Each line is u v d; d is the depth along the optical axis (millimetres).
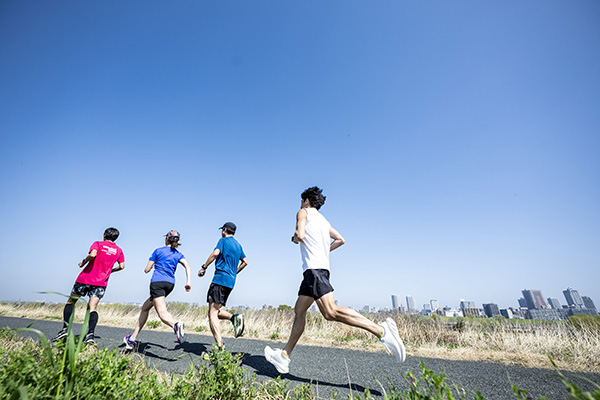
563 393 2680
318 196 3623
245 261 4703
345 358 4293
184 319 10070
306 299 3152
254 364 3838
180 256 5051
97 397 1522
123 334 6539
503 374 3336
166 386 2131
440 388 1646
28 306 14125
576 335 5004
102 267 4812
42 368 1563
